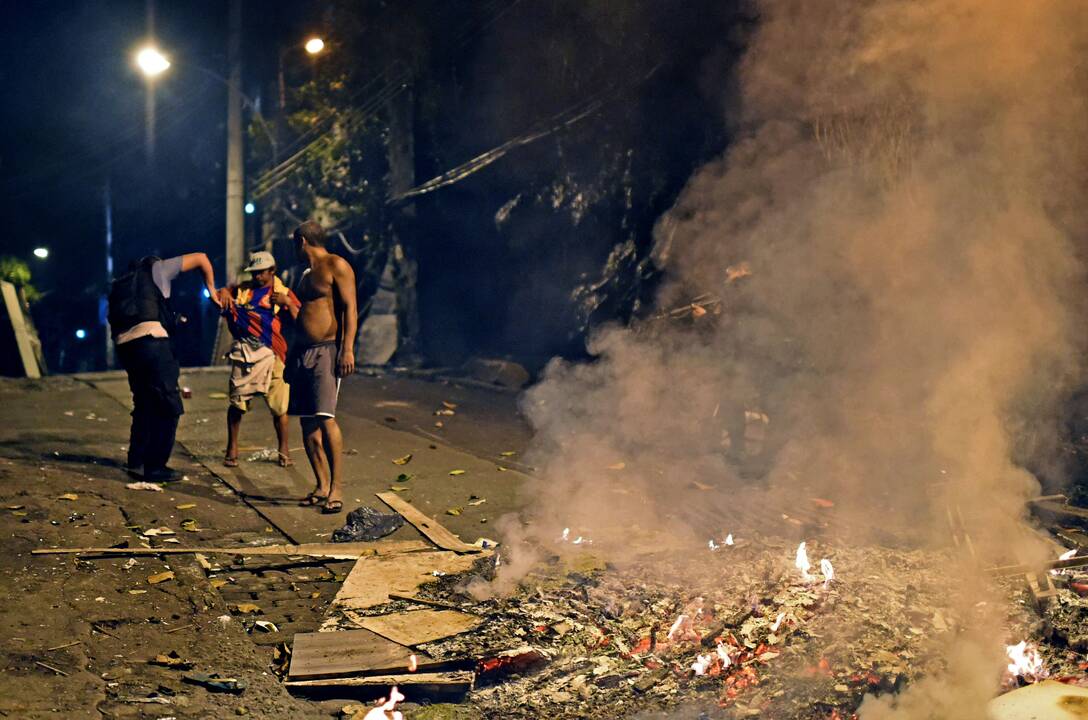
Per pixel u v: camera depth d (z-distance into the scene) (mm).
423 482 7625
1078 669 4316
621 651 4562
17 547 5738
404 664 4352
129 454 7605
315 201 18203
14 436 8844
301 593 5332
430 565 5668
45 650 4391
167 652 4480
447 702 4180
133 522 6375
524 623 4816
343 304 6629
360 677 4285
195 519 6559
